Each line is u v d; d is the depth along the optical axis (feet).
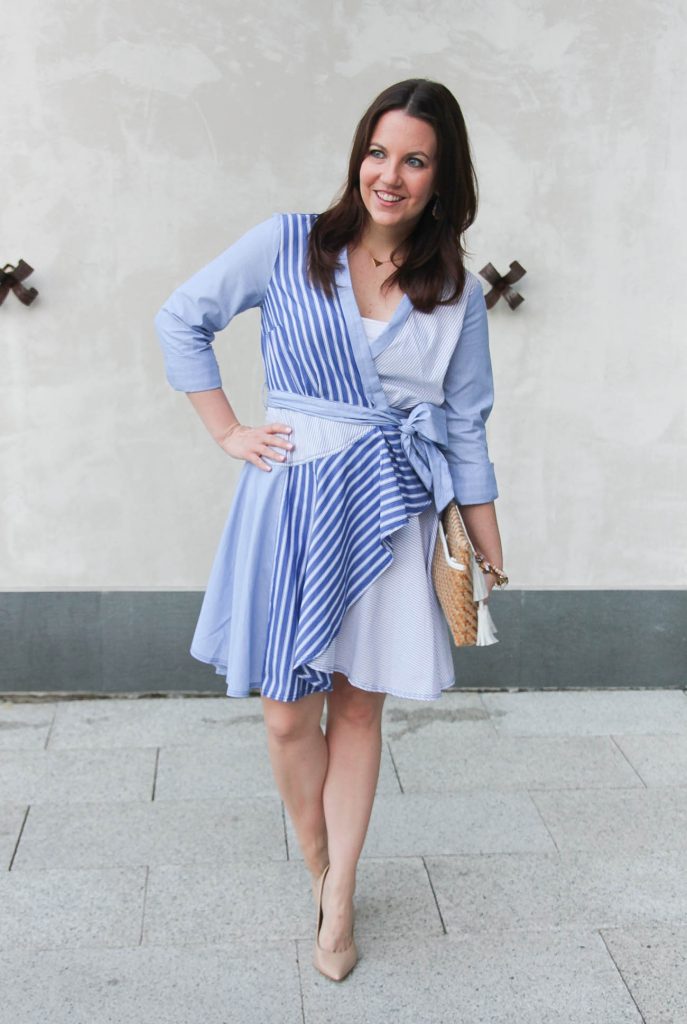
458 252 7.09
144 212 10.93
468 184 6.98
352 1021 7.17
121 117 10.73
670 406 11.66
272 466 7.17
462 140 6.83
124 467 11.40
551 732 11.14
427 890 8.53
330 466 7.04
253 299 7.22
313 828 7.79
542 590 11.84
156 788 9.93
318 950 7.61
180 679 11.76
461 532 7.06
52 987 7.41
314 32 10.71
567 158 11.12
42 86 10.62
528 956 7.81
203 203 10.95
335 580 7.02
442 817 9.54
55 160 10.76
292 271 7.00
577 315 11.43
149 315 11.12
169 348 7.33
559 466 11.71
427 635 7.23
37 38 10.54
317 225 6.96
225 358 11.27
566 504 11.79
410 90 6.58
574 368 11.53
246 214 11.01
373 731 7.70
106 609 11.51
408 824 9.43
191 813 9.55
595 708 11.68
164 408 11.29
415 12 10.75
